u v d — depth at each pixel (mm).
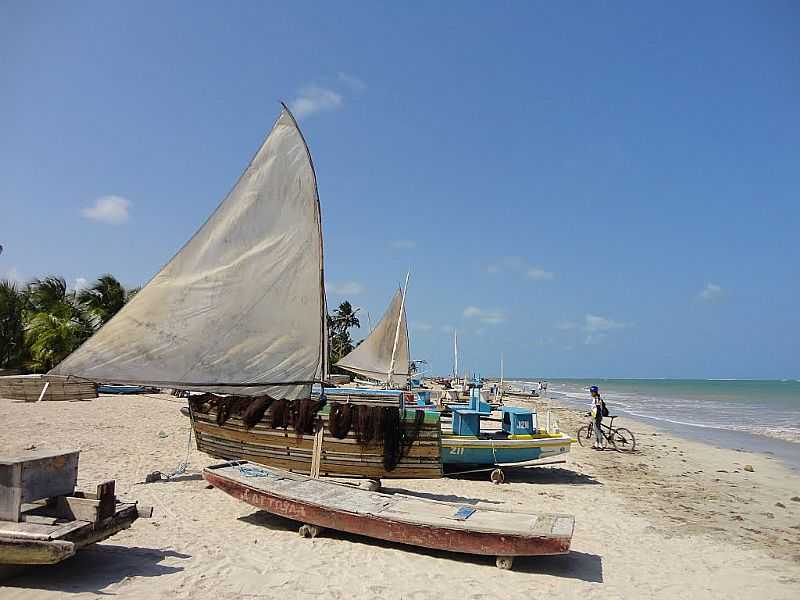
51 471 6719
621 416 45031
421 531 8312
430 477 11789
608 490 14688
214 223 12188
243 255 12344
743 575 8727
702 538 10703
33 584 6445
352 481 12727
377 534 8539
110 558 7516
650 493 14602
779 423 39281
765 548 10219
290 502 9188
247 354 12172
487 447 14586
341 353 73250
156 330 11773
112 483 6926
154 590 6582
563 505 12680
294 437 11859
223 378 11969
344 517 8766
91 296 42562
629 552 9562
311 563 7949
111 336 11523
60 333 36969
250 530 9281
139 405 27031
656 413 49906
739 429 34625
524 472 16625
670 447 24547
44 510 6879
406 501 9469
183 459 14477
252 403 12141
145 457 14445
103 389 34406
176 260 11930
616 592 7676
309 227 12633
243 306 12258
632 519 11828
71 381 28625
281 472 10758
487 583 7625
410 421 11742
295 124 12781
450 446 14469
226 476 10055
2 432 16859
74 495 6984
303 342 12383
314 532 9062
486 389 54344
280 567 7723
